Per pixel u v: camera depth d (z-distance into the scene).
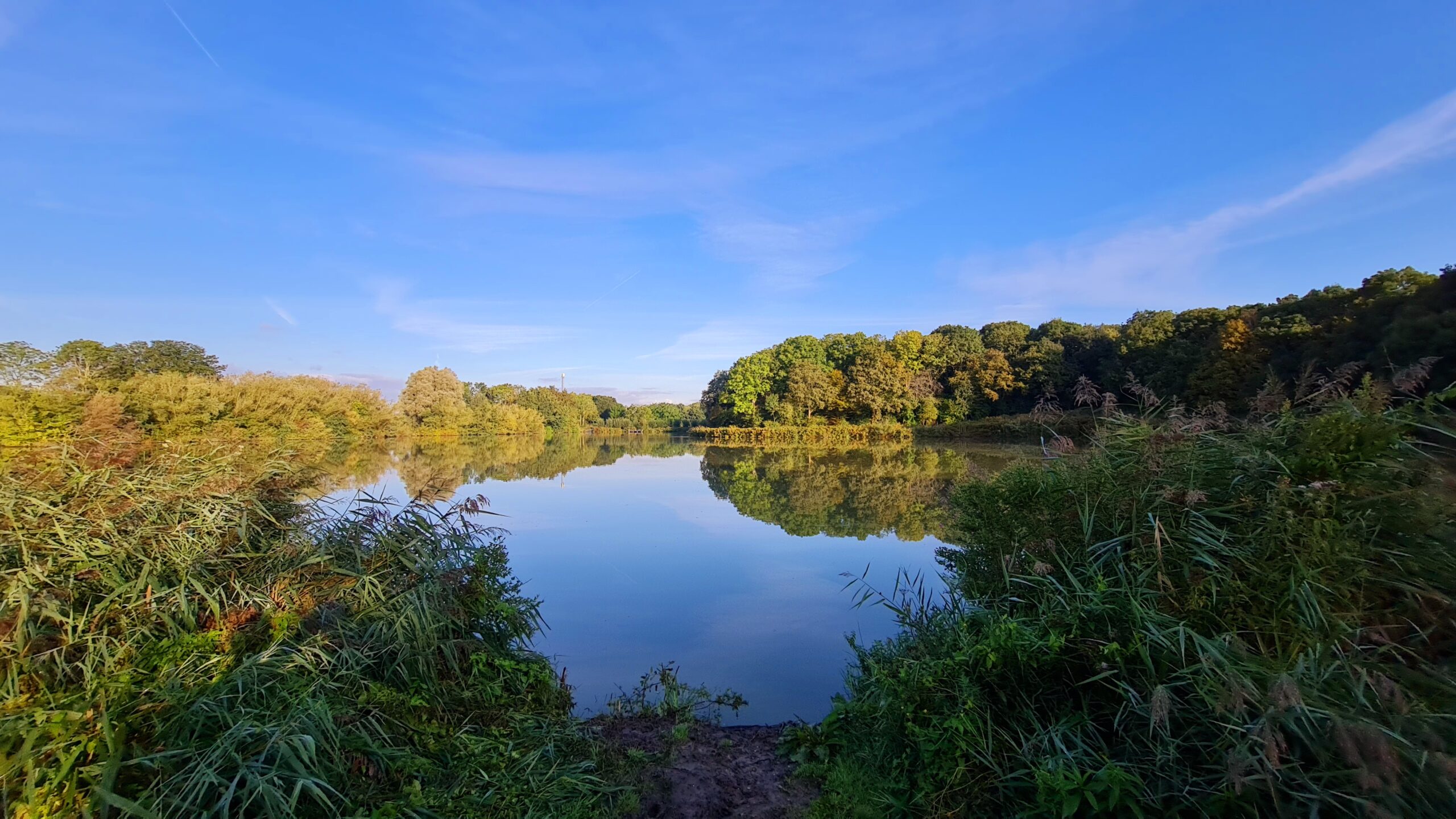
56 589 3.58
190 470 5.27
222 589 4.18
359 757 3.25
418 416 60.62
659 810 3.56
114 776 2.53
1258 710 2.65
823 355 67.75
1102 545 3.85
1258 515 3.55
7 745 2.55
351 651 3.98
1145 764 2.87
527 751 3.92
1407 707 2.47
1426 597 2.99
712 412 82.25
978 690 3.42
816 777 3.93
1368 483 3.29
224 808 2.55
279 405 33.72
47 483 4.43
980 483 5.11
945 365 56.31
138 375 29.00
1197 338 37.44
